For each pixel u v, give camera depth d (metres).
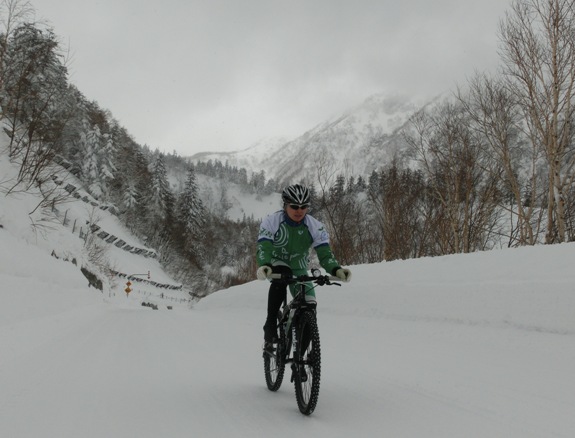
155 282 62.47
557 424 3.14
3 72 21.86
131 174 85.69
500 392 4.01
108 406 3.61
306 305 3.62
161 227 82.94
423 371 5.03
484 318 6.99
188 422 3.21
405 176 18.48
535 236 14.29
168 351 6.83
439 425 3.14
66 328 9.80
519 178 15.18
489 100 14.79
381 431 3.01
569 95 12.51
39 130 22.17
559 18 12.63
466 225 15.55
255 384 4.58
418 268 9.91
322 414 3.43
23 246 15.77
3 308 8.96
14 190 20.25
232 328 10.93
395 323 8.45
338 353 6.53
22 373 4.79
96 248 41.66
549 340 5.79
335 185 19.78
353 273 11.79
